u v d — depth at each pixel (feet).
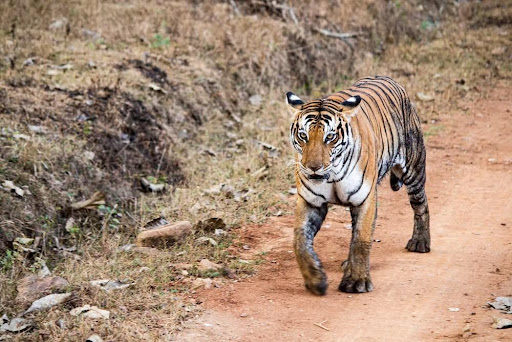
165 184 43.16
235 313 28.32
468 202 44.47
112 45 55.93
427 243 36.09
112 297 28.60
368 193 30.42
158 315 27.58
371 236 30.60
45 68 49.08
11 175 37.35
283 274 32.89
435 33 80.02
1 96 43.93
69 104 45.29
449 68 70.33
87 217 37.55
